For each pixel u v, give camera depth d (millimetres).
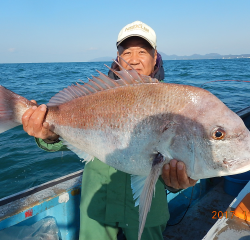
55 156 6059
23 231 2307
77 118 2012
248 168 1514
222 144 1552
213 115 1583
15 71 42562
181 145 1634
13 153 6152
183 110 1648
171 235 2869
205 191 3717
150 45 2309
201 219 3094
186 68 43812
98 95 1953
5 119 2107
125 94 1837
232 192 3480
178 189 1872
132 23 2330
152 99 1742
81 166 5645
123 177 2146
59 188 2598
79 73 33531
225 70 36094
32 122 2002
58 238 2521
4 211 2156
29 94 13438
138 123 1759
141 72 2338
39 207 2320
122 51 2373
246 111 5176
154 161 1670
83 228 2258
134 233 2170
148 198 1458
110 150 1870
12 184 4926
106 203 2172
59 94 2182
